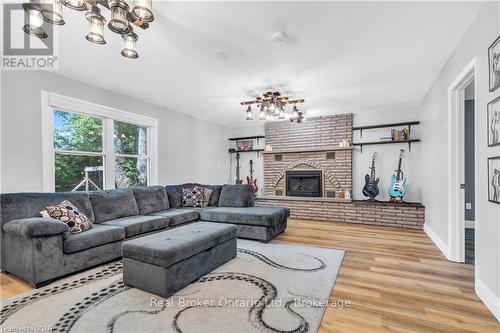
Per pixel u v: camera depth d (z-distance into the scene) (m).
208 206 4.72
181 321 1.76
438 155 3.45
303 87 3.77
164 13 1.97
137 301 2.03
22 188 2.87
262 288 2.26
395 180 4.96
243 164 6.93
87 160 3.66
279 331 1.66
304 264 2.84
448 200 3.00
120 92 4.00
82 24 2.12
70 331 1.66
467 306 1.96
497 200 1.77
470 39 2.20
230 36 2.34
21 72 2.87
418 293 2.17
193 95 4.16
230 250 2.97
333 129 5.73
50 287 2.29
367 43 2.48
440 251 3.29
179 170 5.26
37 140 3.00
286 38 2.37
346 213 5.19
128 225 3.10
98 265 2.81
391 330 1.67
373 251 3.30
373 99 4.46
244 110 5.20
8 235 2.52
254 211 4.03
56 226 2.39
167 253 2.09
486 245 1.97
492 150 1.86
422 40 2.43
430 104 3.86
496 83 1.77
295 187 6.21
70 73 3.21
